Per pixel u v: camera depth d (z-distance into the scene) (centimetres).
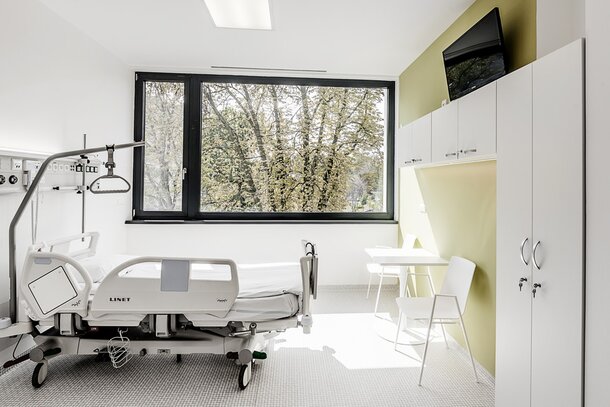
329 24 311
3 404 214
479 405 219
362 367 262
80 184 326
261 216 442
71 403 217
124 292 224
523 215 182
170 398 223
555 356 161
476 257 268
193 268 293
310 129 447
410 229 402
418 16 296
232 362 268
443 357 278
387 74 438
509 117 193
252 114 441
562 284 157
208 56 385
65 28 303
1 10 238
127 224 416
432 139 290
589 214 144
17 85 252
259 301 230
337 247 443
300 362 269
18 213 229
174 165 433
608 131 135
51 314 225
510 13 233
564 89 155
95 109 349
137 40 345
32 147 267
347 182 450
